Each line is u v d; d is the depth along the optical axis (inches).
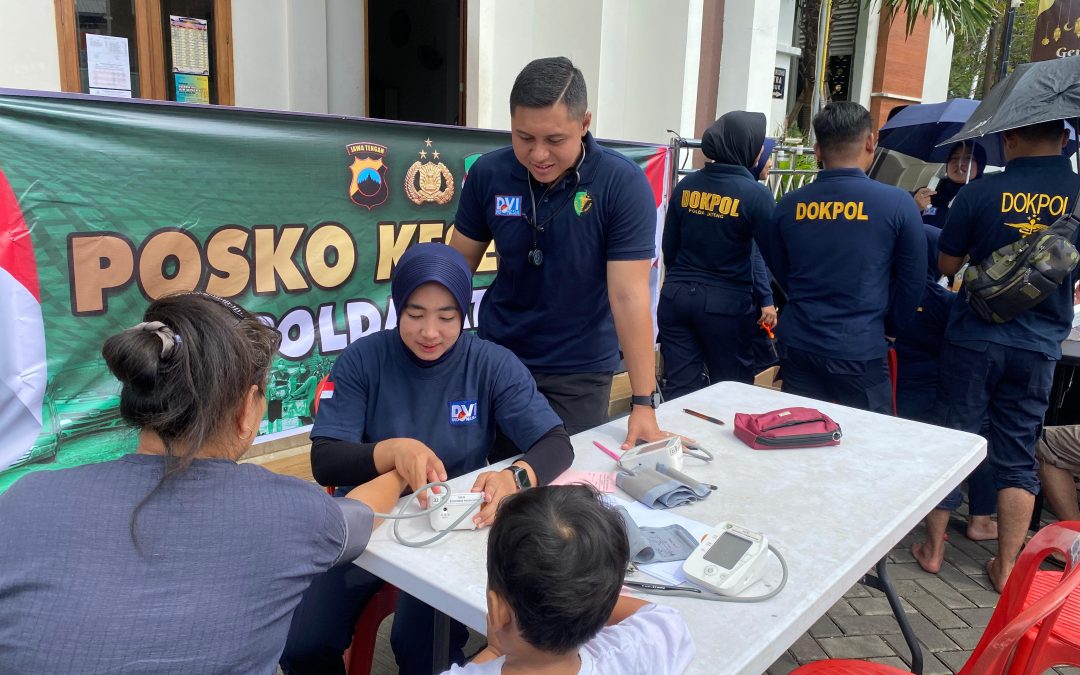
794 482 75.5
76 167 90.3
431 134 125.3
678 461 77.1
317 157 111.8
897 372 153.0
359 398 77.8
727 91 256.5
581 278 91.9
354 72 212.1
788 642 52.7
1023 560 69.6
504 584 40.5
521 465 70.9
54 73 157.9
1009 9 374.6
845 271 126.0
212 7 181.5
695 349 166.1
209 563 44.1
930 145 186.4
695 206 156.3
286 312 113.1
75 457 95.7
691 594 55.4
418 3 255.0
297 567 47.4
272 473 49.8
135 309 97.9
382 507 64.8
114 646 41.4
